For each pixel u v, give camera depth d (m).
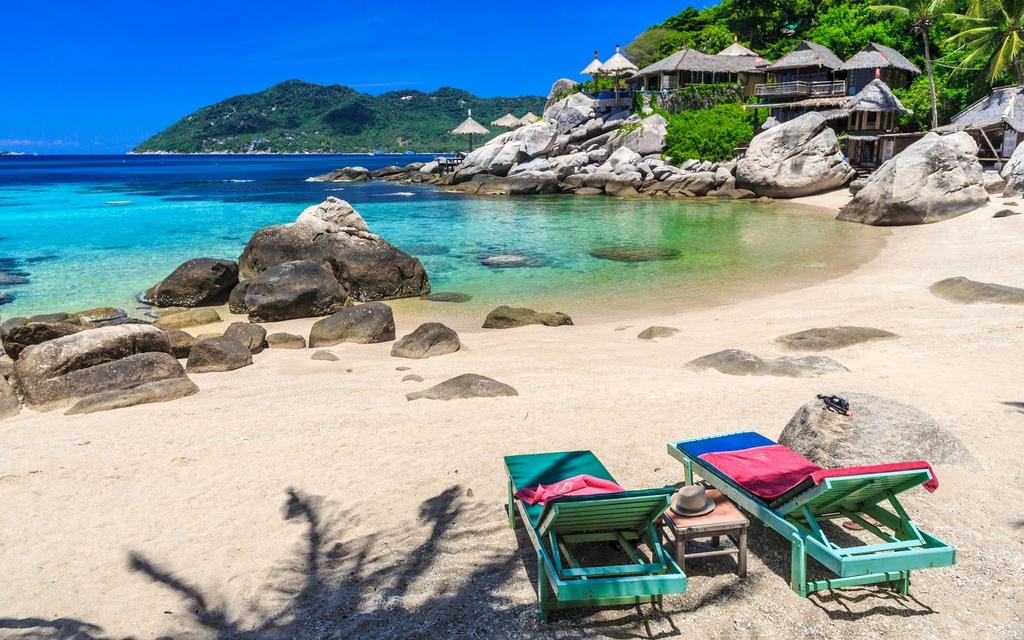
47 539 5.65
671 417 7.96
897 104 44.44
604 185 50.88
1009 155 38.25
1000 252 20.03
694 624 4.32
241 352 11.62
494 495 6.19
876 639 4.11
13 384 9.80
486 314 16.52
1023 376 8.89
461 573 4.97
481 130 75.00
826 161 41.31
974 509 5.49
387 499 6.18
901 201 28.06
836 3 62.69
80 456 7.36
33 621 4.53
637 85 65.00
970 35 42.78
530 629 4.31
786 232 28.09
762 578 4.77
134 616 4.56
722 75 60.09
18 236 28.75
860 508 4.92
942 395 8.22
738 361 10.00
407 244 26.62
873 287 16.67
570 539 4.68
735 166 47.59
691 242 26.14
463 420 8.16
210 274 17.91
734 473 5.18
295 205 43.00
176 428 8.19
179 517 5.97
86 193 53.75
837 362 9.91
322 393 9.66
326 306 16.89
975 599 4.44
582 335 13.70
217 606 4.66
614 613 4.46
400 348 12.29
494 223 32.97
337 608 4.59
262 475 6.78
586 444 7.26
